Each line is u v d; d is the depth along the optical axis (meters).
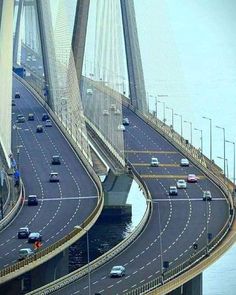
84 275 171.00
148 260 177.50
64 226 192.00
